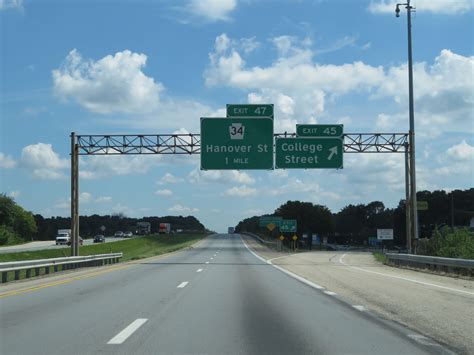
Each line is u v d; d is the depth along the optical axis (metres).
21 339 10.02
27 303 15.40
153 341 9.82
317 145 38.25
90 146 40.59
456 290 19.06
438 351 9.23
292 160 38.06
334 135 38.41
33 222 130.88
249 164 37.72
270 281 23.77
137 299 16.39
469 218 109.69
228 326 11.50
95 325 11.55
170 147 39.75
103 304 15.15
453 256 34.06
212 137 37.94
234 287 20.69
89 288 19.97
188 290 19.30
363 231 176.38
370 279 24.42
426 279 24.34
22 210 128.25
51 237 166.25
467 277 25.08
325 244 137.25
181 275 27.16
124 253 75.38
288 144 38.16
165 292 18.55
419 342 9.96
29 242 114.12
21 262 24.27
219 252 66.56
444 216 111.25
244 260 46.06
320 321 12.35
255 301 16.12
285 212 140.88
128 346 9.39
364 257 55.91
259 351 9.05
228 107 37.97
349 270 31.77
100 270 31.52
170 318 12.57
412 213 39.81
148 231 154.88
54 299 16.39
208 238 137.12
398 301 15.99
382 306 15.08
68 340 9.91
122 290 19.20
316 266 36.72
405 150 39.91
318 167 38.12
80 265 34.66
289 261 44.69
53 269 32.91
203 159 37.88
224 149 37.88
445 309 14.27
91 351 9.01
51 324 11.70
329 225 141.25
